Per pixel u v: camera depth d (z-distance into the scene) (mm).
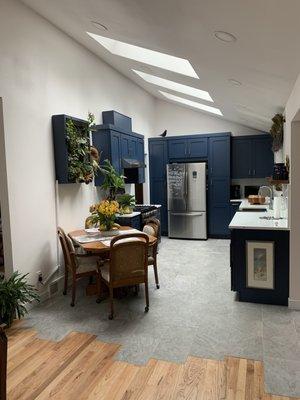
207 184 6805
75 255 3461
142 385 2135
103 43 4148
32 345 2660
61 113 4004
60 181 3863
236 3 1682
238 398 1987
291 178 3125
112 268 3064
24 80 3342
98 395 2049
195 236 6750
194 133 7559
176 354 2479
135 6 2312
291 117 3088
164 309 3311
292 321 2973
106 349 2576
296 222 3156
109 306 3424
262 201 5695
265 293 3391
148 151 7195
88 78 4648
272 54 2285
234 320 3023
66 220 4105
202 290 3820
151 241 3512
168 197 6883
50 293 3730
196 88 4879
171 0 1950
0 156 3107
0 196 3160
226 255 5406
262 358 2398
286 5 1556
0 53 3021
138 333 2822
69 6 3031
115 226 4027
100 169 4488
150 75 5492
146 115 7172
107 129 4660
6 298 2895
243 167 6883
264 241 3312
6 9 3088
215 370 2271
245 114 5516
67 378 2229
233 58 2678
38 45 3559
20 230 3299
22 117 3316
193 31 2354
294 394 2012
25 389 2123
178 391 2066
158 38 2891
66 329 2926
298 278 3211
